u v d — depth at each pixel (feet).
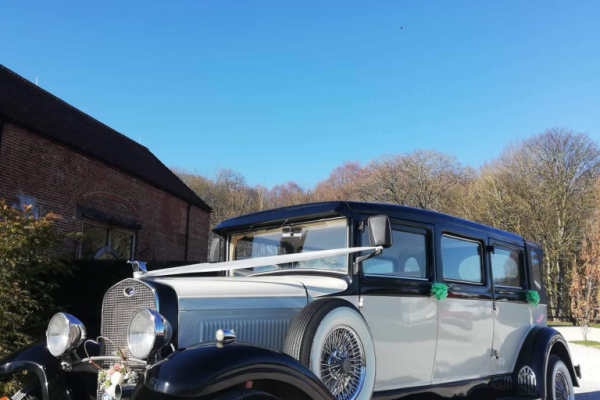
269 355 8.48
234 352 8.25
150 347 8.41
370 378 10.44
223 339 8.59
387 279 12.08
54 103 56.65
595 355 45.50
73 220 47.55
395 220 12.66
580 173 101.81
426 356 12.75
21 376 14.75
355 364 10.33
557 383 17.04
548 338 16.93
